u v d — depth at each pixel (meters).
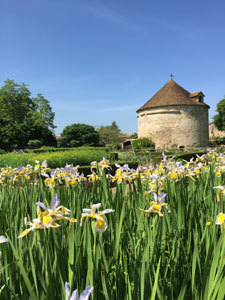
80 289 1.53
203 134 40.34
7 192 3.51
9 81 52.44
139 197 3.07
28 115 55.62
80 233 1.84
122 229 2.29
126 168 3.21
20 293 1.58
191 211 2.45
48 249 1.62
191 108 39.16
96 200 2.98
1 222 2.40
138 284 1.54
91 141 66.56
